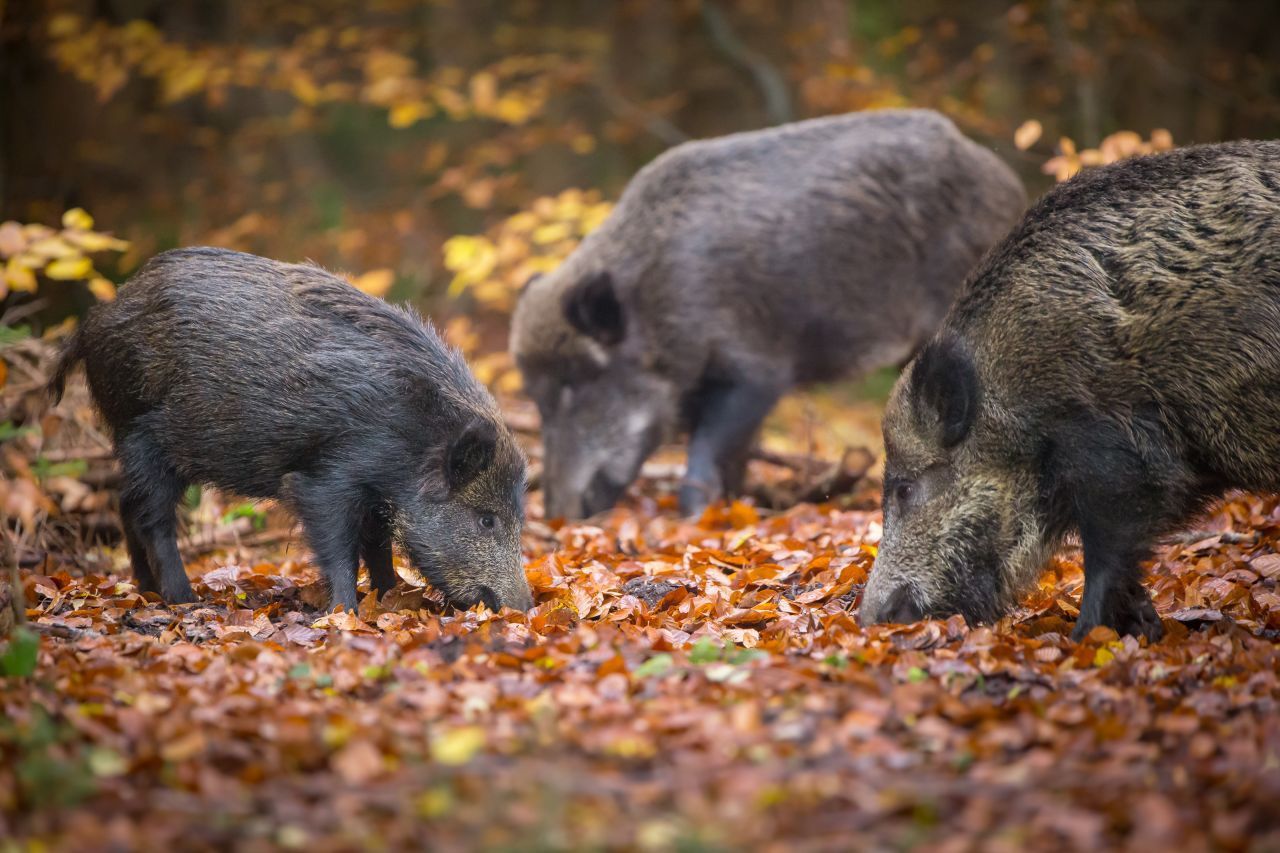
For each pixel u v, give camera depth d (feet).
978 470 32.17
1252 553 37.68
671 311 52.34
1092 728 22.63
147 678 25.73
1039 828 18.21
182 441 34.27
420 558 34.78
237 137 101.30
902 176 53.83
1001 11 99.66
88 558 43.52
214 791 19.36
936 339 32.48
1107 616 30.89
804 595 35.76
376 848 17.48
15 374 49.62
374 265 89.04
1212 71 91.61
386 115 115.96
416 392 34.27
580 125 99.14
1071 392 30.45
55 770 19.33
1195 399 29.63
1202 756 21.50
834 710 23.35
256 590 37.40
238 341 33.53
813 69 93.76
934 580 32.58
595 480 53.26
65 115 98.27
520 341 53.98
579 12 121.08
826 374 54.80
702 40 116.37
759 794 18.92
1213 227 29.53
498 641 29.19
